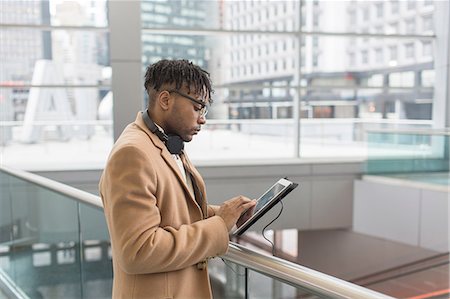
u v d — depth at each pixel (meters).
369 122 7.81
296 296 1.06
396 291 7.29
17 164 6.42
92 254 2.27
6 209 3.37
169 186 1.09
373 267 8.02
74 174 5.98
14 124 6.54
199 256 1.07
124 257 0.99
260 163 6.66
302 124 7.66
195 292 1.21
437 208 5.58
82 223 2.32
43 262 2.79
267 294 1.16
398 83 7.76
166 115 1.13
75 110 6.67
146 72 1.17
